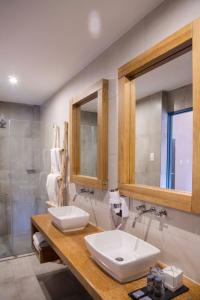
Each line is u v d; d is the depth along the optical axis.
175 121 1.47
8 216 3.41
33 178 3.62
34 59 2.25
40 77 2.74
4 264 2.74
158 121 1.59
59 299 2.08
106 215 2.05
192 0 1.25
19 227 3.40
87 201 2.38
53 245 1.79
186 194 1.26
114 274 1.24
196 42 1.19
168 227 1.39
